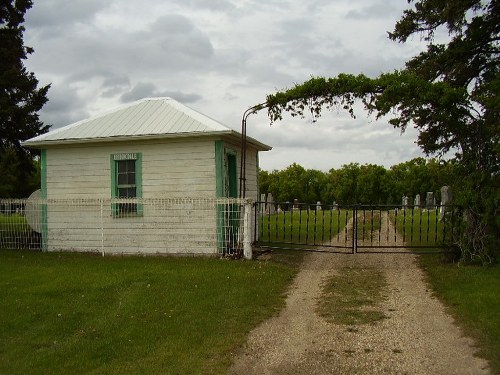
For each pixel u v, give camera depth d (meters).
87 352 5.95
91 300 8.13
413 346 5.93
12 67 17.75
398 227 19.00
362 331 6.55
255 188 15.77
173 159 12.45
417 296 8.24
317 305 7.88
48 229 13.45
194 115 13.07
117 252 12.77
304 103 10.99
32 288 8.99
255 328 6.76
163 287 8.83
